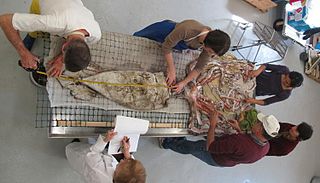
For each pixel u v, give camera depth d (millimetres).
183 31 2172
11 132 2391
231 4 3758
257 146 2406
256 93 3180
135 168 1794
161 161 3127
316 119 4676
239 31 3832
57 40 2002
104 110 2217
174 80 2457
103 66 2273
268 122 2336
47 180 2525
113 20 2896
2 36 2379
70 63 1617
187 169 3311
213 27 3615
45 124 2391
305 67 4539
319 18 4355
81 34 1752
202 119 2725
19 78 2414
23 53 1852
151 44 2469
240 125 2639
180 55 2617
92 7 2779
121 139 2117
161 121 2488
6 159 2375
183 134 2645
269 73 3100
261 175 3975
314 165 4621
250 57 3947
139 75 2324
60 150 2562
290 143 2916
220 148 2486
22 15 1690
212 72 2783
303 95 4508
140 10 3053
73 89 2094
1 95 2363
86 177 2080
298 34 4352
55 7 1730
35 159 2475
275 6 4086
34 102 2459
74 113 2129
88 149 2125
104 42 2262
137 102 2299
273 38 3764
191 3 3428
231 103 2844
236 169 3723
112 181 1963
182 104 2609
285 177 4242
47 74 1956
